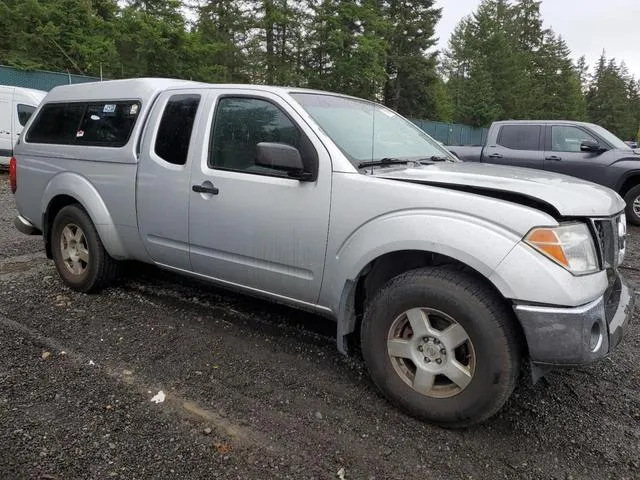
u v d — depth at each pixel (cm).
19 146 534
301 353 377
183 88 413
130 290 498
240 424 291
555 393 337
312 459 264
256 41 2905
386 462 264
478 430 294
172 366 353
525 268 261
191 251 399
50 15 2277
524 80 5725
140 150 423
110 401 309
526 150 1016
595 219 281
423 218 287
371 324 310
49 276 539
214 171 375
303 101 362
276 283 357
